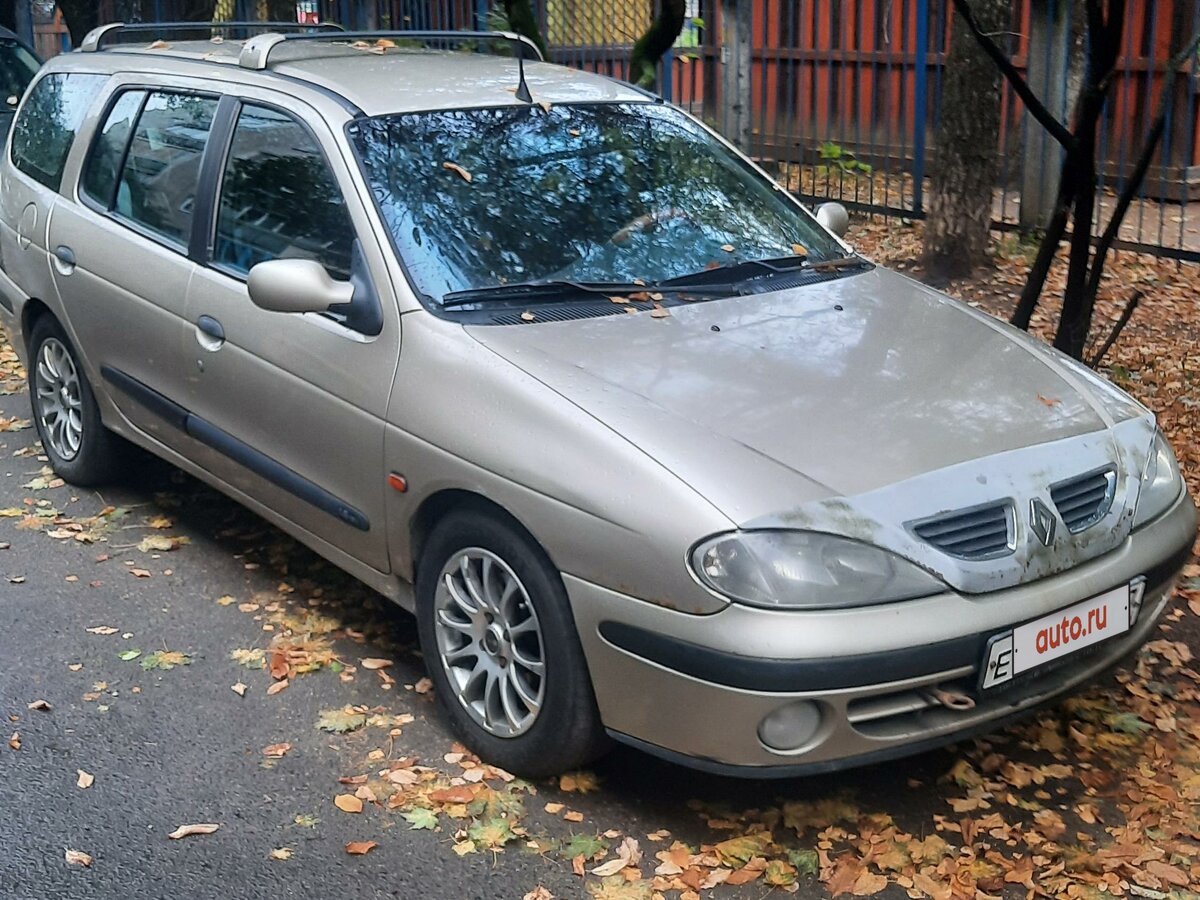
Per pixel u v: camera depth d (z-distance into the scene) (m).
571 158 4.71
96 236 5.46
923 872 3.46
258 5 11.42
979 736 3.88
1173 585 3.98
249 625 4.81
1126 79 10.20
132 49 5.97
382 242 4.17
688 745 3.35
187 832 3.61
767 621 3.19
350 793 3.81
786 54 12.72
